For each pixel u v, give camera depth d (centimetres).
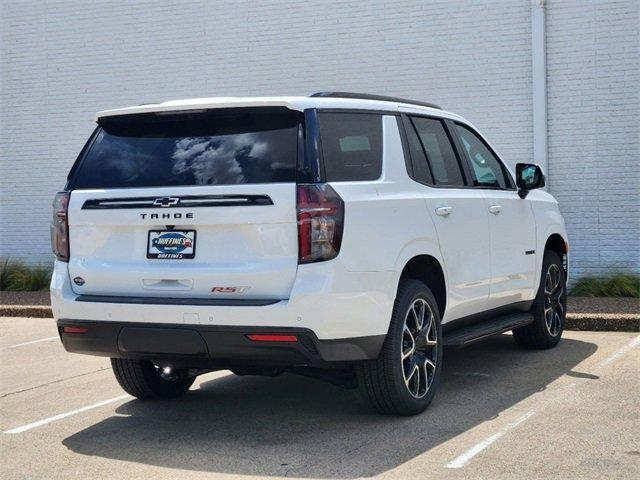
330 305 544
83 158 619
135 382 677
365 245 566
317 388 728
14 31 1559
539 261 830
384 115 638
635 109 1225
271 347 548
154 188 581
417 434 577
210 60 1435
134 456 552
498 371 769
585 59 1241
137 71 1485
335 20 1359
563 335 955
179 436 594
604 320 976
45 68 1545
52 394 740
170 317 563
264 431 598
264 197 551
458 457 525
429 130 691
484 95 1288
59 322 605
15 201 1570
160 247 578
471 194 716
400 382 597
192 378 714
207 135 587
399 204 608
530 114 1268
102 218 593
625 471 491
